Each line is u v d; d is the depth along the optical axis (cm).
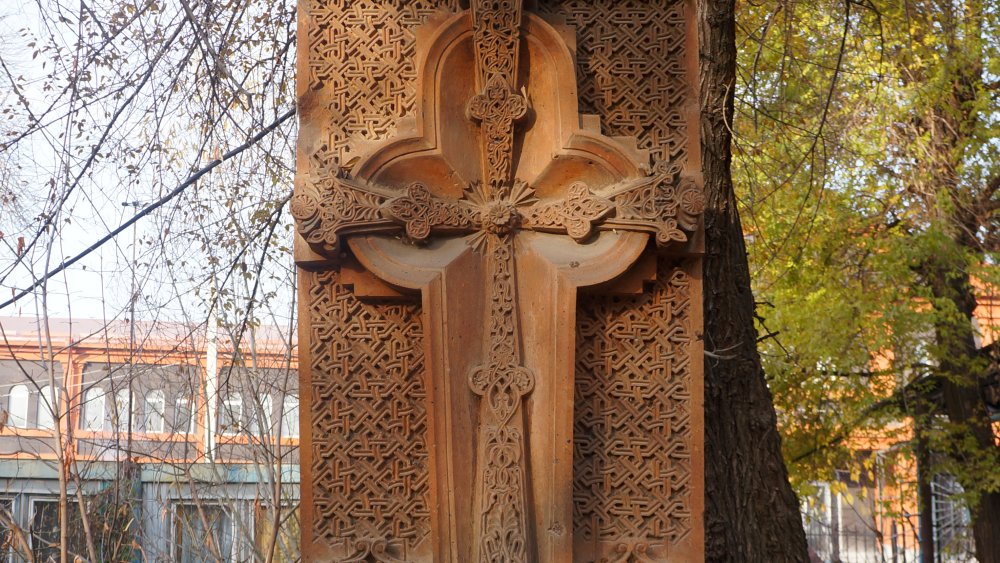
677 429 317
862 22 691
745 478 468
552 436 308
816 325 888
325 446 316
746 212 798
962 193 952
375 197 315
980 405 974
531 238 324
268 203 557
